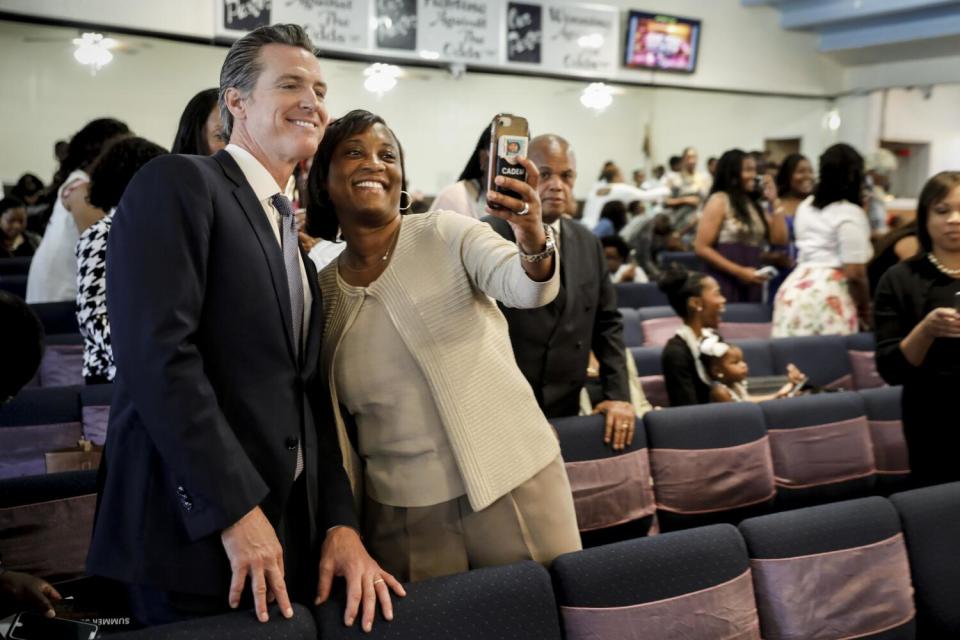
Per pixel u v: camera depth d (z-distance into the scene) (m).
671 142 9.63
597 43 8.48
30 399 2.60
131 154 2.39
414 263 1.69
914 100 9.75
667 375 3.30
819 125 10.41
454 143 8.55
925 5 8.41
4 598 1.68
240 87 1.51
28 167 7.04
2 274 5.16
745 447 2.76
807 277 4.18
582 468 2.48
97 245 2.41
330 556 1.57
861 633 2.02
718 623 1.85
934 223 2.46
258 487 1.38
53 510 2.00
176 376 1.31
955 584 2.16
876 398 3.10
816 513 2.05
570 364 2.43
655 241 7.58
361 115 1.70
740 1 9.45
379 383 1.67
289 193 1.83
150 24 6.39
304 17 6.89
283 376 1.47
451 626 1.59
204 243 1.37
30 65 6.86
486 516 1.72
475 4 7.67
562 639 1.72
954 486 2.25
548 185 2.36
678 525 2.67
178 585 1.40
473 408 1.67
